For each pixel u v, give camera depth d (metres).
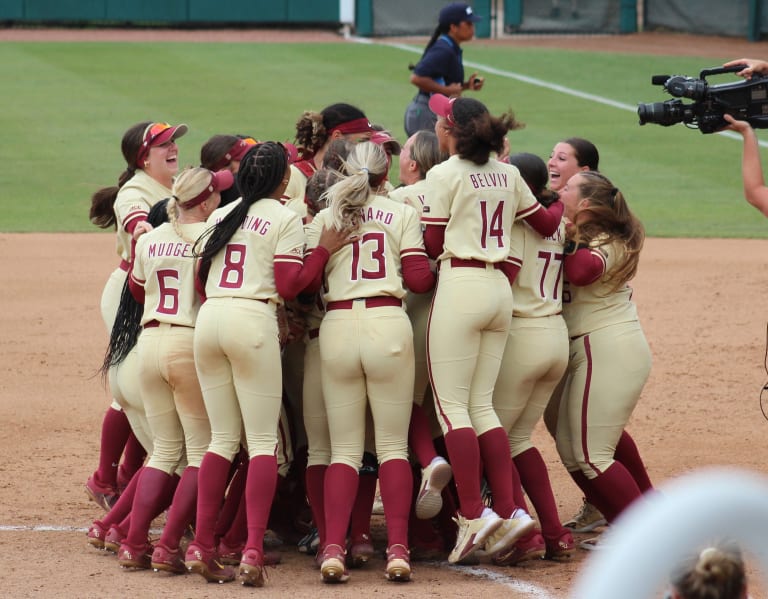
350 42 108.69
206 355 18.83
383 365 18.95
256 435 18.95
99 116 79.19
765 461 26.44
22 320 39.81
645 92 90.50
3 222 55.75
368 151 19.69
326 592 18.38
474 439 19.12
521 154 20.59
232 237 18.98
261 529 18.59
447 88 47.88
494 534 18.91
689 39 113.31
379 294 19.12
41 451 27.38
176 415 19.97
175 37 107.50
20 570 19.36
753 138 20.28
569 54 104.88
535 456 20.72
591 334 20.72
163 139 22.50
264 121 77.94
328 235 19.03
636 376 20.64
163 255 19.67
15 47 100.31
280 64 97.25
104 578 19.05
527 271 20.06
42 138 73.62
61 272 46.72
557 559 20.41
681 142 76.19
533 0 116.31
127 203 22.17
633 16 116.50
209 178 19.97
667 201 61.69
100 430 29.16
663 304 42.19
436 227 19.36
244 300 18.77
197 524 18.84
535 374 20.00
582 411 20.70
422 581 19.12
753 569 15.01
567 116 82.56
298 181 22.72
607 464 20.66
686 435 28.67
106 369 21.50
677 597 9.35
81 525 22.38
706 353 36.16
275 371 18.89
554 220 19.86
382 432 19.33
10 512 23.05
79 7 109.88
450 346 19.19
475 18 48.31
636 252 20.36
